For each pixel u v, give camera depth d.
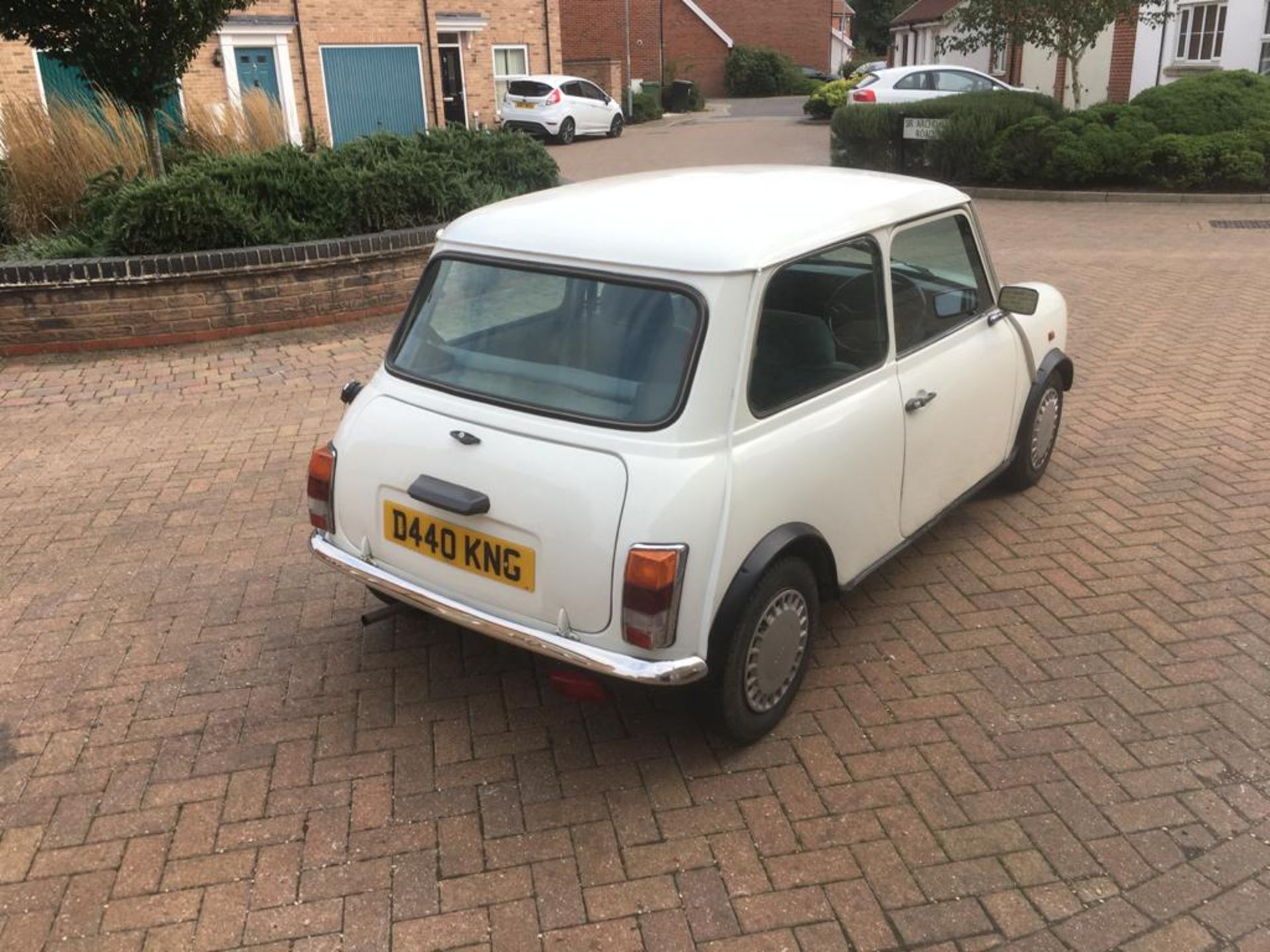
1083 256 11.82
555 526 3.14
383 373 3.80
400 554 3.58
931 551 4.95
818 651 4.16
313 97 24.25
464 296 3.66
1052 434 5.61
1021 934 2.84
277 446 6.40
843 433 3.64
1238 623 4.27
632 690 3.94
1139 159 15.58
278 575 4.84
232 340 8.62
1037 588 4.59
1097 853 3.11
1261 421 6.47
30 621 4.47
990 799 3.33
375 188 9.33
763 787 3.41
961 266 4.54
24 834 3.26
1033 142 16.27
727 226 3.39
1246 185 15.37
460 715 3.81
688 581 3.09
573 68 35.56
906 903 2.95
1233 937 2.82
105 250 8.48
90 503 5.62
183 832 3.26
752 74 49.62
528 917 2.93
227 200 8.68
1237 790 3.35
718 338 3.15
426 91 26.25
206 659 4.18
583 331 3.35
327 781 3.47
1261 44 20.23
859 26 75.81
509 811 3.32
